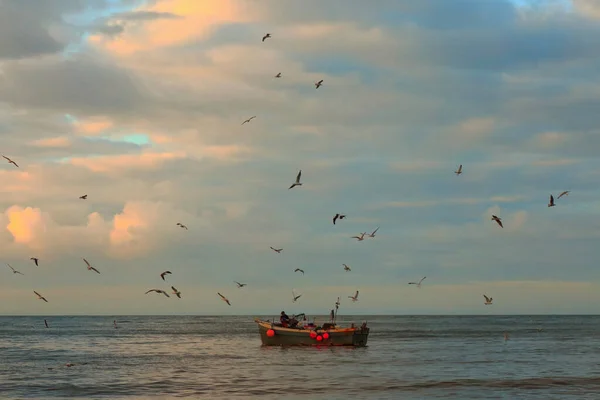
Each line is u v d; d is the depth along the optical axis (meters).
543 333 164.75
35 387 55.12
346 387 54.22
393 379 59.22
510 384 55.78
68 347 108.50
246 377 60.88
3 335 154.62
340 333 91.00
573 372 65.38
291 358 80.50
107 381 58.56
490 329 198.50
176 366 71.88
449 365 72.38
